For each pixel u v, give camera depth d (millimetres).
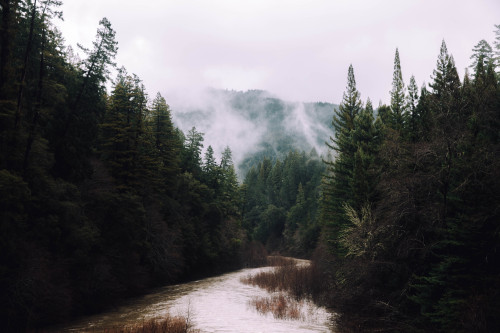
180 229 44062
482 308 11164
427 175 16234
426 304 14312
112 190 30766
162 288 36562
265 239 111250
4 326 16422
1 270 16594
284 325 18672
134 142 35969
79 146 29281
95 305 23109
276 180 138125
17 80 23078
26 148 21234
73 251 22531
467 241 13102
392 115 37094
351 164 36094
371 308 17984
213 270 56438
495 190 13102
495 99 16422
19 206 18594
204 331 16859
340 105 44531
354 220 21609
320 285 29453
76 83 31812
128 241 30688
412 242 16562
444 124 16578
